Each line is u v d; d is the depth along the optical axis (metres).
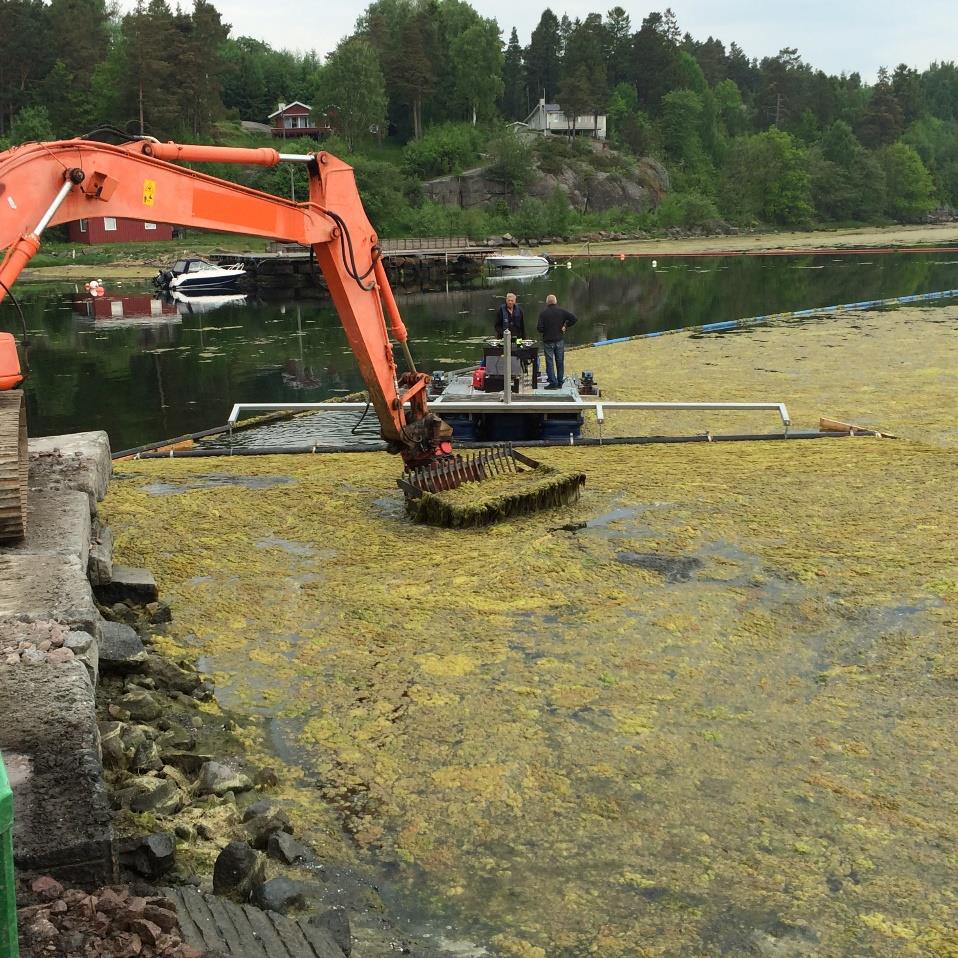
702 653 6.04
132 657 5.47
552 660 5.96
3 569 5.21
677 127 123.12
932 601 6.73
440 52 112.31
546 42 135.75
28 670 3.99
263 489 10.23
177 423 16.39
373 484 10.46
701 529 8.48
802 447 11.99
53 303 40.72
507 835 4.24
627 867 4.02
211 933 2.95
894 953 3.50
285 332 29.81
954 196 144.88
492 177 94.75
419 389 9.48
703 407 12.85
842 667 5.82
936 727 5.09
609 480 10.30
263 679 5.79
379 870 4.01
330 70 100.62
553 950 3.54
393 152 103.31
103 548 6.75
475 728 5.16
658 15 136.00
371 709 5.40
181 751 4.75
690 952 3.53
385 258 51.41
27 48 88.00
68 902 2.87
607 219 96.06
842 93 151.00
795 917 3.70
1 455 5.71
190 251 65.88
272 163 7.88
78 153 6.80
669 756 4.86
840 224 118.25
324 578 7.50
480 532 8.58
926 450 11.50
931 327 25.03
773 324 26.81
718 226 103.00
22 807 3.19
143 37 80.94
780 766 4.75
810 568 7.44
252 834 4.10
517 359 13.81
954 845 4.12
